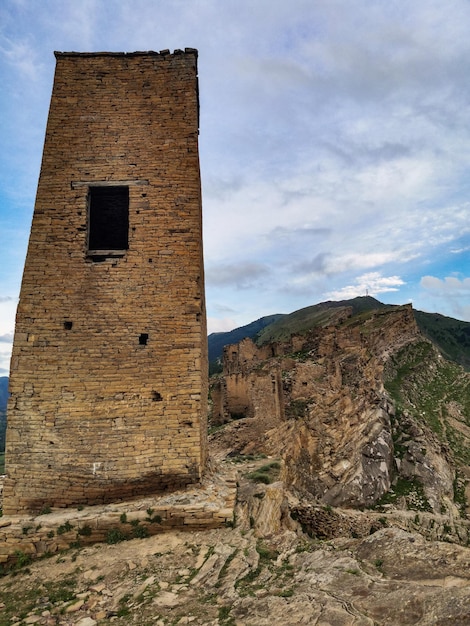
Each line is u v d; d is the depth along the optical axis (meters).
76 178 13.08
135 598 7.66
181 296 12.54
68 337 12.05
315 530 19.77
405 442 32.69
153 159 13.34
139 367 12.01
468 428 42.88
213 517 10.45
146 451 11.56
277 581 7.86
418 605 6.07
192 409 11.88
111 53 13.94
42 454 11.41
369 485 26.42
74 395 11.73
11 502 11.21
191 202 13.13
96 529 10.23
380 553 8.54
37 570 9.25
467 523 25.73
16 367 11.77
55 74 13.74
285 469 20.23
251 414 25.47
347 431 28.97
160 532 10.34
